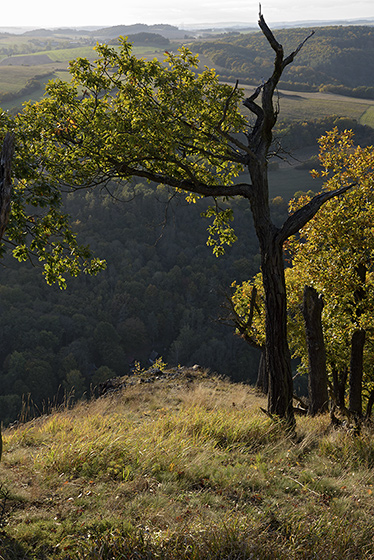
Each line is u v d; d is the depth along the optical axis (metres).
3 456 6.10
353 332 13.88
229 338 83.31
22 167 7.08
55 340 76.81
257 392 16.02
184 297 90.19
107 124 8.33
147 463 6.02
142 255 93.69
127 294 87.00
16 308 80.12
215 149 9.36
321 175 14.91
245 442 7.71
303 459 7.33
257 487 5.83
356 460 7.41
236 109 9.51
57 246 8.51
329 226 14.02
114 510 4.68
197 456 6.53
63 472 5.67
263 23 8.23
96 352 82.00
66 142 8.95
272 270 8.96
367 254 14.09
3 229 3.42
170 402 12.02
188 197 10.34
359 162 14.42
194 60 9.55
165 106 9.06
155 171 9.38
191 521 4.52
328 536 4.45
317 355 11.63
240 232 93.12
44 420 8.82
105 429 7.66
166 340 88.81
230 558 3.74
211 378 16.31
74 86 9.13
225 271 89.38
